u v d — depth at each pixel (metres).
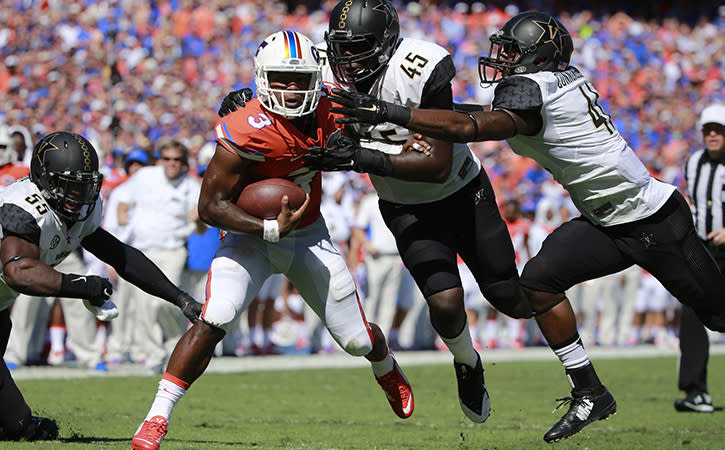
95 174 14.76
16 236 14.47
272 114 14.20
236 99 15.38
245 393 25.34
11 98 45.12
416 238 16.92
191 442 16.56
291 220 14.22
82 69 47.75
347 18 15.23
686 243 15.99
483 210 17.17
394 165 14.64
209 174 14.23
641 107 66.25
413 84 15.50
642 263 16.19
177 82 48.97
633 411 23.11
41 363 30.89
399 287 36.19
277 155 14.23
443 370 31.38
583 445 17.59
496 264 17.38
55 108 44.25
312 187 15.26
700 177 22.30
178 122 45.47
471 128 14.12
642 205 15.74
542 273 16.23
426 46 15.77
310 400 24.50
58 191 14.62
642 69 68.31
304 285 15.34
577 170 15.56
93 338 29.48
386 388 17.02
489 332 38.72
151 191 28.62
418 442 17.92
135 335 31.12
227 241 15.05
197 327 14.49
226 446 15.98
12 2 49.97
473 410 17.86
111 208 29.23
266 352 36.25
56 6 50.50
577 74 15.52
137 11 51.97
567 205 41.94
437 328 16.88
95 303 14.71
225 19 54.31
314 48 14.30
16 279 14.14
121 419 19.66
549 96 14.91
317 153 13.99
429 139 14.89
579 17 70.62
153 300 28.28
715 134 21.91
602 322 40.56
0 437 15.87
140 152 30.59
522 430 19.88
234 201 14.46
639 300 42.22
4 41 48.50
